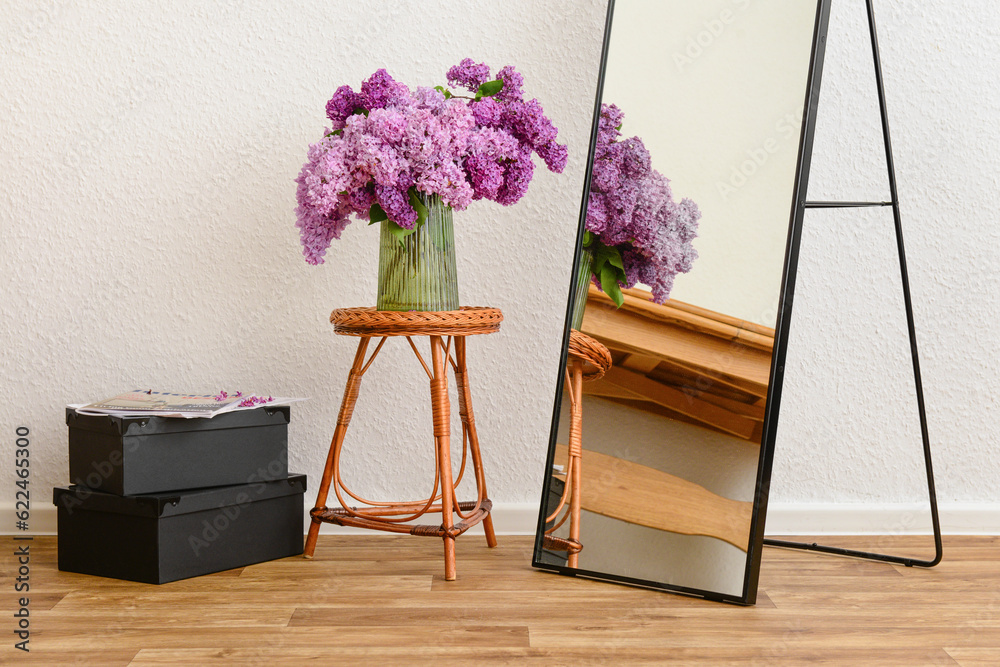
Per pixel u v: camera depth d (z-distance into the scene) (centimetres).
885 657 119
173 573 154
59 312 190
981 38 185
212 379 192
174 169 189
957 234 187
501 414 193
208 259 191
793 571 163
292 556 173
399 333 152
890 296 189
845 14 184
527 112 156
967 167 186
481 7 188
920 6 184
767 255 150
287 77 188
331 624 132
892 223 187
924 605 142
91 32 186
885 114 163
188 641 125
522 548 180
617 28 170
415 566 165
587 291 169
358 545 182
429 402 193
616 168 167
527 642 124
